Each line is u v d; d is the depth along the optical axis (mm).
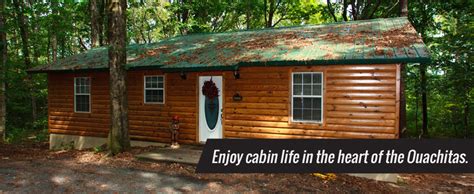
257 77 8438
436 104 15234
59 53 25328
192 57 9141
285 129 8039
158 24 19719
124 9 8594
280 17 24641
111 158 8086
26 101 18984
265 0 22000
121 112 8578
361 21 10398
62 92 11977
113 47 8422
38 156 8891
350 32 8883
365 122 7066
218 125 9078
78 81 11648
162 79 10023
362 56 6457
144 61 9750
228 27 24500
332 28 9930
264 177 6555
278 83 8133
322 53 7152
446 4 13516
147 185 5965
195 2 21391
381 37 7730
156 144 10117
